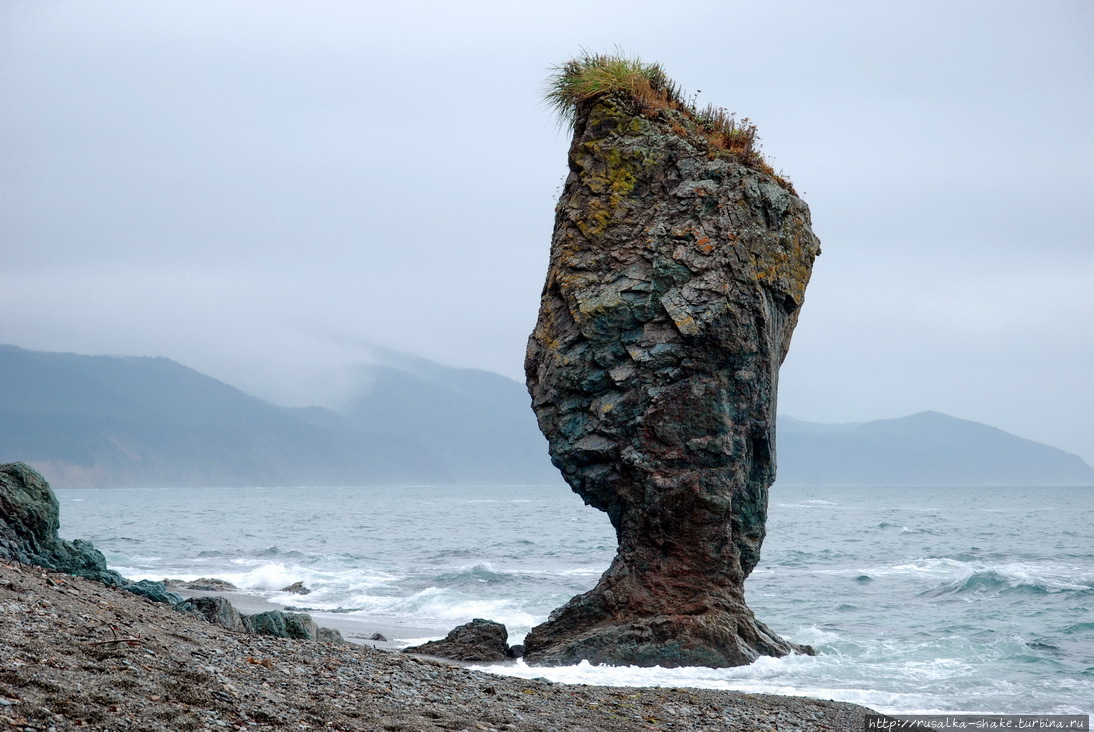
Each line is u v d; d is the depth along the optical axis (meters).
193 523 107.69
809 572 54.53
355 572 51.97
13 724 8.53
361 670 14.10
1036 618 35.22
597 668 22.25
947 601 40.50
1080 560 63.69
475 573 49.22
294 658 14.06
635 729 13.49
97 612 13.84
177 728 9.40
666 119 26.02
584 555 66.00
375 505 186.62
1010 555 66.94
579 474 25.14
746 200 24.08
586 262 25.11
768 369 24.02
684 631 22.81
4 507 17.98
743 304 23.53
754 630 23.70
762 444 24.22
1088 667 24.84
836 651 26.75
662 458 23.59
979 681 22.84
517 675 21.31
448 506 179.25
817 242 25.70
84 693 9.77
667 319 23.95
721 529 23.44
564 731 12.59
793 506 173.38
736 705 16.70
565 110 27.23
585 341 24.78
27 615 12.48
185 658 12.20
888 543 77.75
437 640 25.28
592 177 25.61
